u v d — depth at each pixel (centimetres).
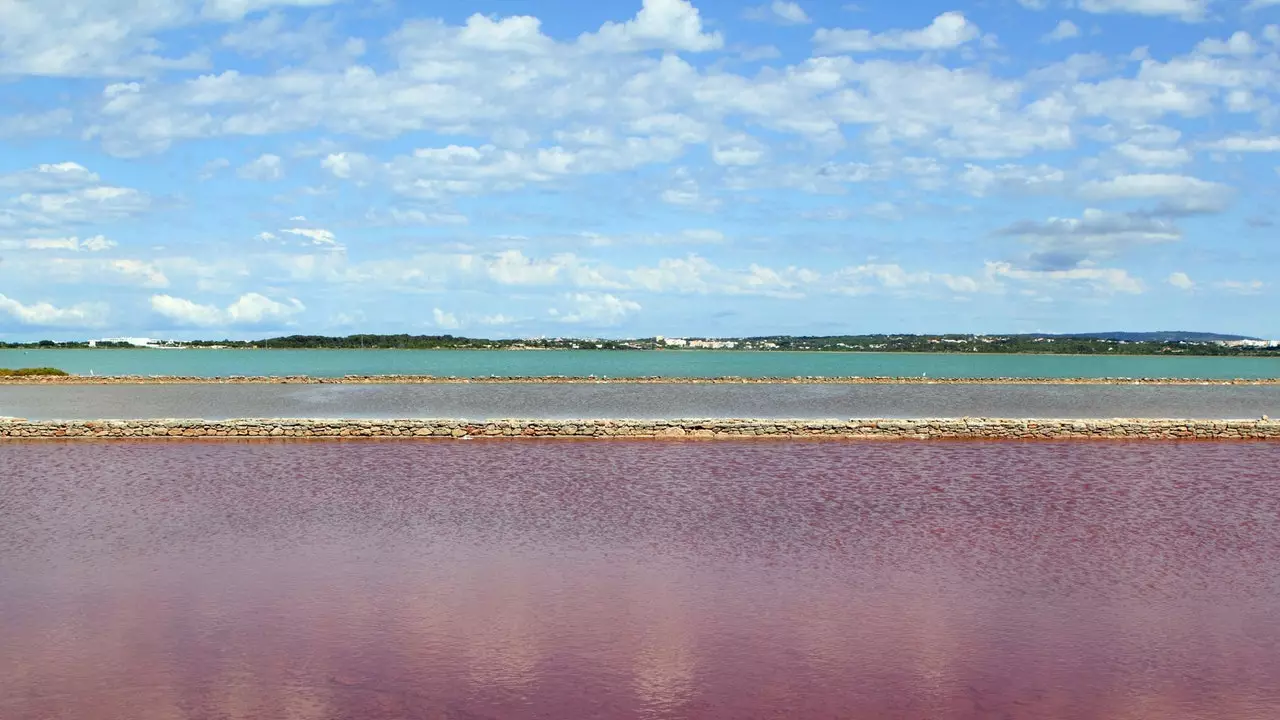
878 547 1695
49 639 1216
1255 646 1205
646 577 1498
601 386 7875
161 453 2925
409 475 2488
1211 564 1582
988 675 1112
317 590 1426
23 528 1842
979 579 1493
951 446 3108
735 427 3347
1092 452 2972
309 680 1091
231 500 2134
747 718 1000
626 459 2778
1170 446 3147
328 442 3195
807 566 1566
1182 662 1152
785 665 1138
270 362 17188
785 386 8025
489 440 3244
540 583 1465
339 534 1791
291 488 2289
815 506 2066
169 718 992
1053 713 1015
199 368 13675
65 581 1471
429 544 1712
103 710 1010
